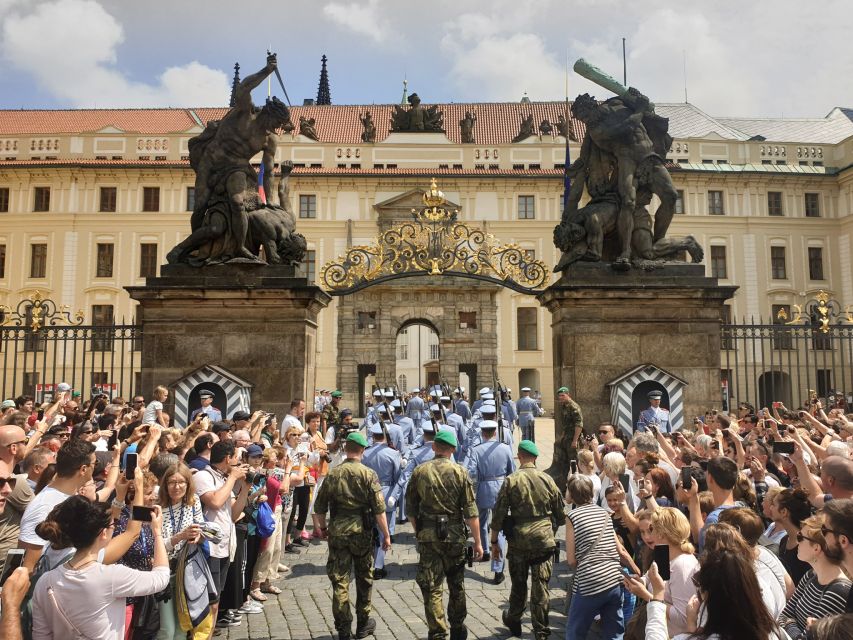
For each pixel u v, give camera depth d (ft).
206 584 19.66
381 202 161.68
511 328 163.12
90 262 162.71
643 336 47.60
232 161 48.37
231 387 45.16
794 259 167.22
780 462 27.78
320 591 29.07
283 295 46.34
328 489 23.70
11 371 144.15
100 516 14.12
